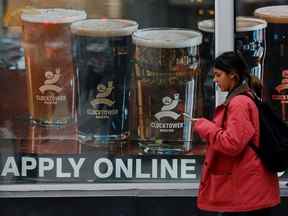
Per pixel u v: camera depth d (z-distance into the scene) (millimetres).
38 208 12984
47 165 13148
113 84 13102
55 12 12898
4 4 12797
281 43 13109
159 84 13047
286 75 13172
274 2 12969
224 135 10203
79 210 13008
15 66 12977
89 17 12930
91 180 13156
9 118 13078
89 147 13148
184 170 13148
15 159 13102
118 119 13156
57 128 13148
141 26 12930
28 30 12914
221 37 12898
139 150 13148
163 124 13141
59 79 13086
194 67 13000
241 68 10500
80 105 13156
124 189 13078
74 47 13008
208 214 12961
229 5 12844
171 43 12945
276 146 10320
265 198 10438
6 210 12969
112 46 12992
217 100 12977
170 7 12898
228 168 10492
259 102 10484
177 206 13023
